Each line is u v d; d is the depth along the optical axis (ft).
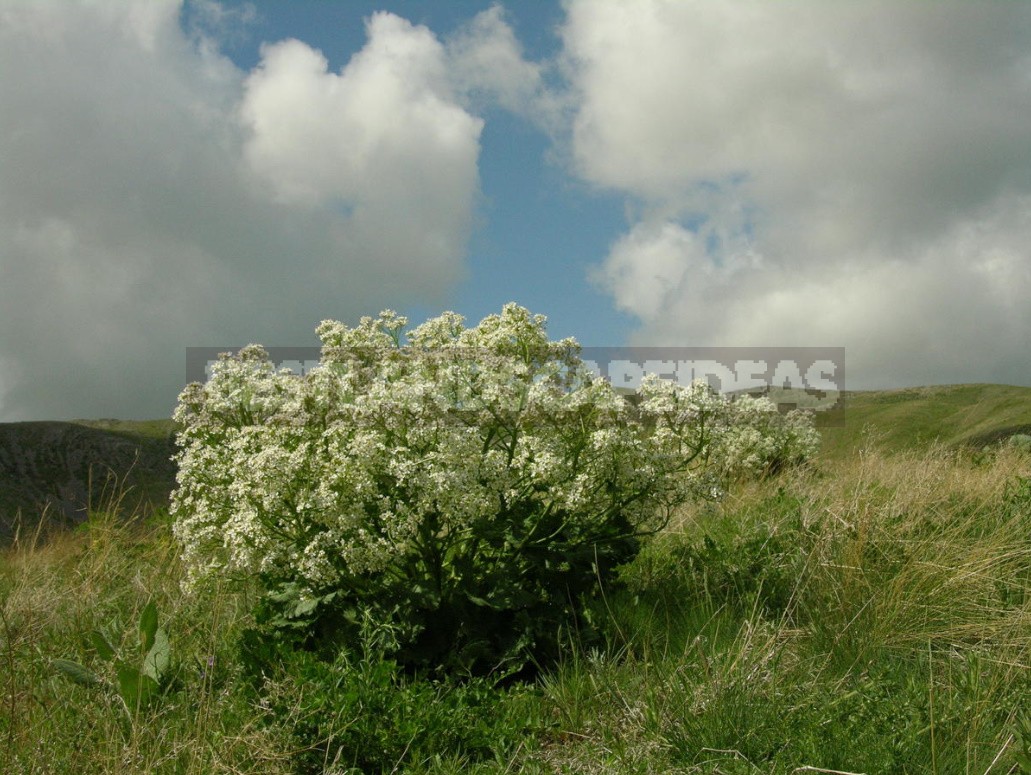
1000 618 16.83
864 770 11.73
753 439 34.71
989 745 12.21
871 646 16.08
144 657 16.29
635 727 13.87
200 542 17.54
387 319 20.12
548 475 16.40
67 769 12.37
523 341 18.74
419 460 15.72
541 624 17.13
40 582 24.06
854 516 21.22
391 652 16.06
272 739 13.20
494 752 13.47
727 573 20.58
